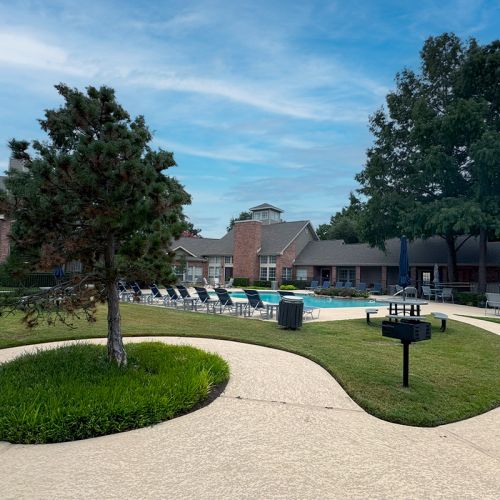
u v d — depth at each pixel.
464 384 6.20
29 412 4.05
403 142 29.72
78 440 3.98
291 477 3.34
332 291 27.02
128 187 5.20
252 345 8.92
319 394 5.62
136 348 7.18
